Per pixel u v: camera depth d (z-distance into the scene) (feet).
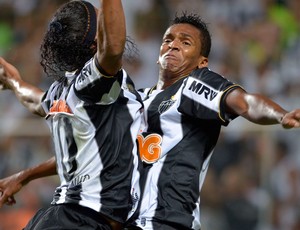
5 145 84.28
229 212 78.28
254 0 100.37
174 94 37.09
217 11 100.48
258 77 92.79
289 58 94.12
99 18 30.89
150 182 35.22
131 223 33.78
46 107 34.55
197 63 39.06
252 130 77.97
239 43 96.63
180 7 101.45
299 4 100.12
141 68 96.37
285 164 77.77
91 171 31.91
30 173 39.42
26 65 101.65
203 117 35.65
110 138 32.17
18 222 81.15
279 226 77.51
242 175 78.18
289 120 28.99
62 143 32.81
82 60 33.17
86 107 32.04
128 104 33.40
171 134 36.19
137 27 101.09
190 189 35.37
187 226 34.50
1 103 95.14
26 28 108.37
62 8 33.55
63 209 31.96
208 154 36.70
